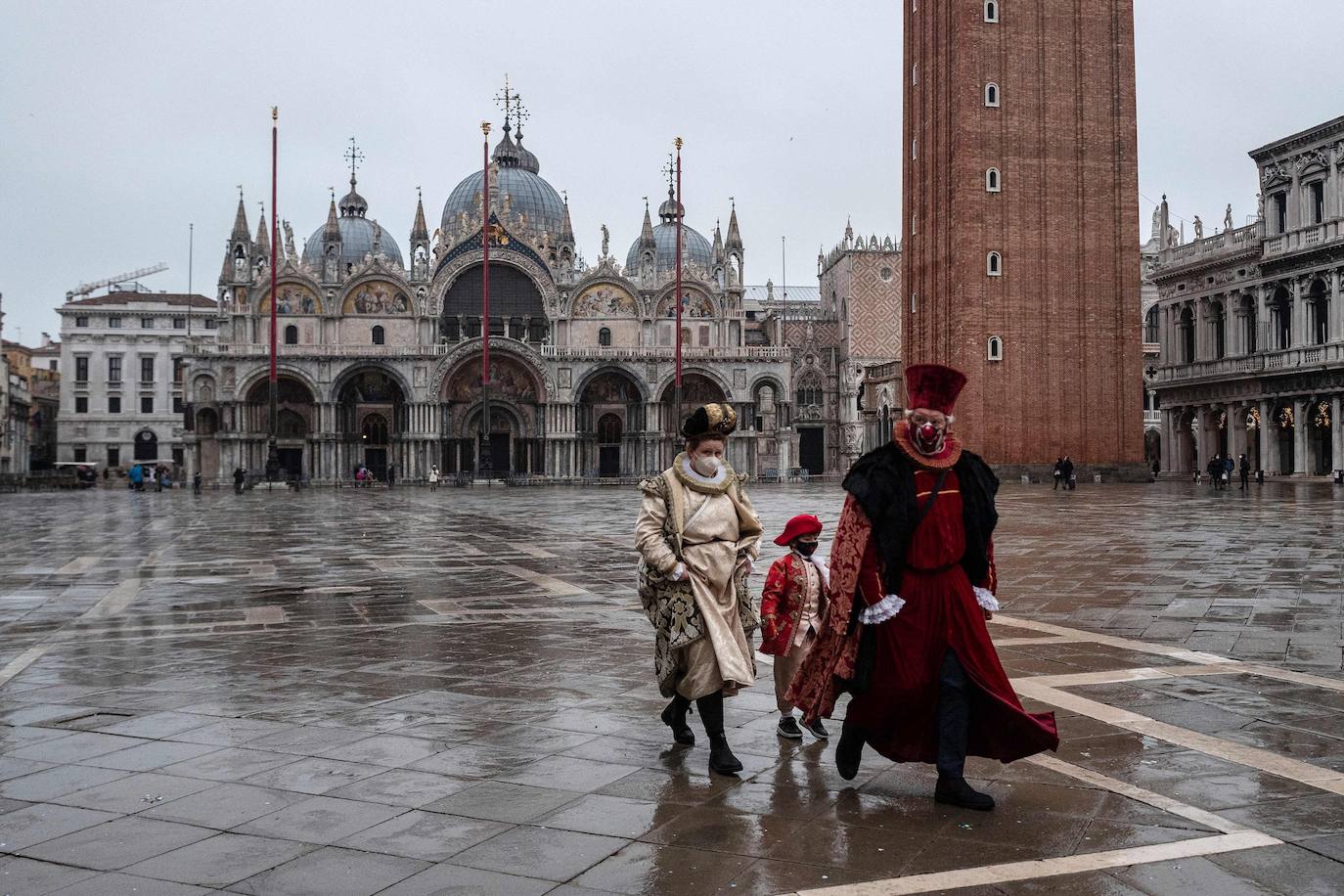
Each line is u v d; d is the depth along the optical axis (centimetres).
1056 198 6762
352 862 621
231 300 9825
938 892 575
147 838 660
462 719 951
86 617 1577
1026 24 6769
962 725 724
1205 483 6938
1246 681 1066
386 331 9856
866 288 11619
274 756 836
